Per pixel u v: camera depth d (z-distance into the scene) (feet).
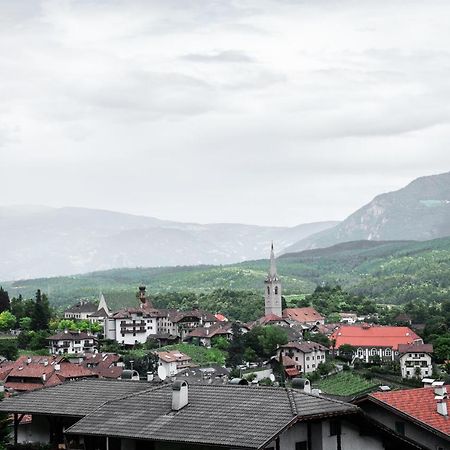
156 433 203.21
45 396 250.57
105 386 253.44
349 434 222.28
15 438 250.98
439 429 248.93
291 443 206.39
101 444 225.97
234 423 200.54
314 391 250.98
